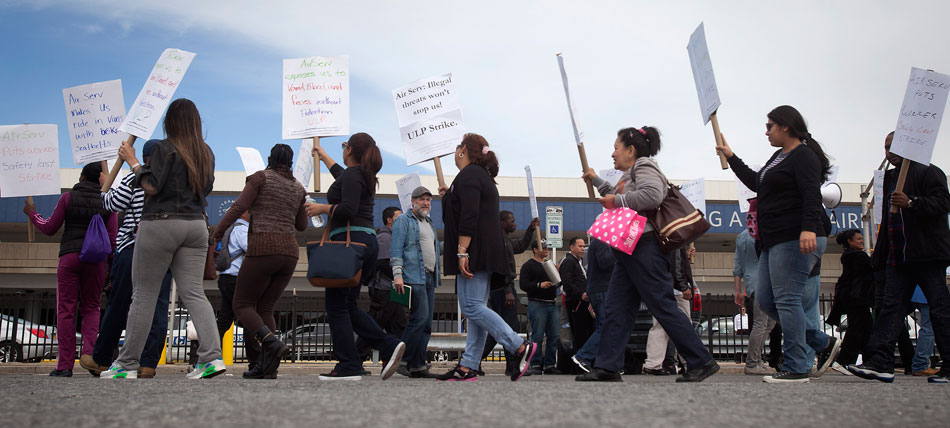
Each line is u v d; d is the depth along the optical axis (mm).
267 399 2816
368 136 5367
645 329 9203
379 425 2070
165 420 2189
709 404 2689
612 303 4895
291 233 5363
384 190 30766
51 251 28328
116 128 6621
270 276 5270
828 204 8148
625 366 9219
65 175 29375
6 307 11789
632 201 4699
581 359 7539
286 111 6863
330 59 6953
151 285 4992
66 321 5953
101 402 2717
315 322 11984
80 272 6039
